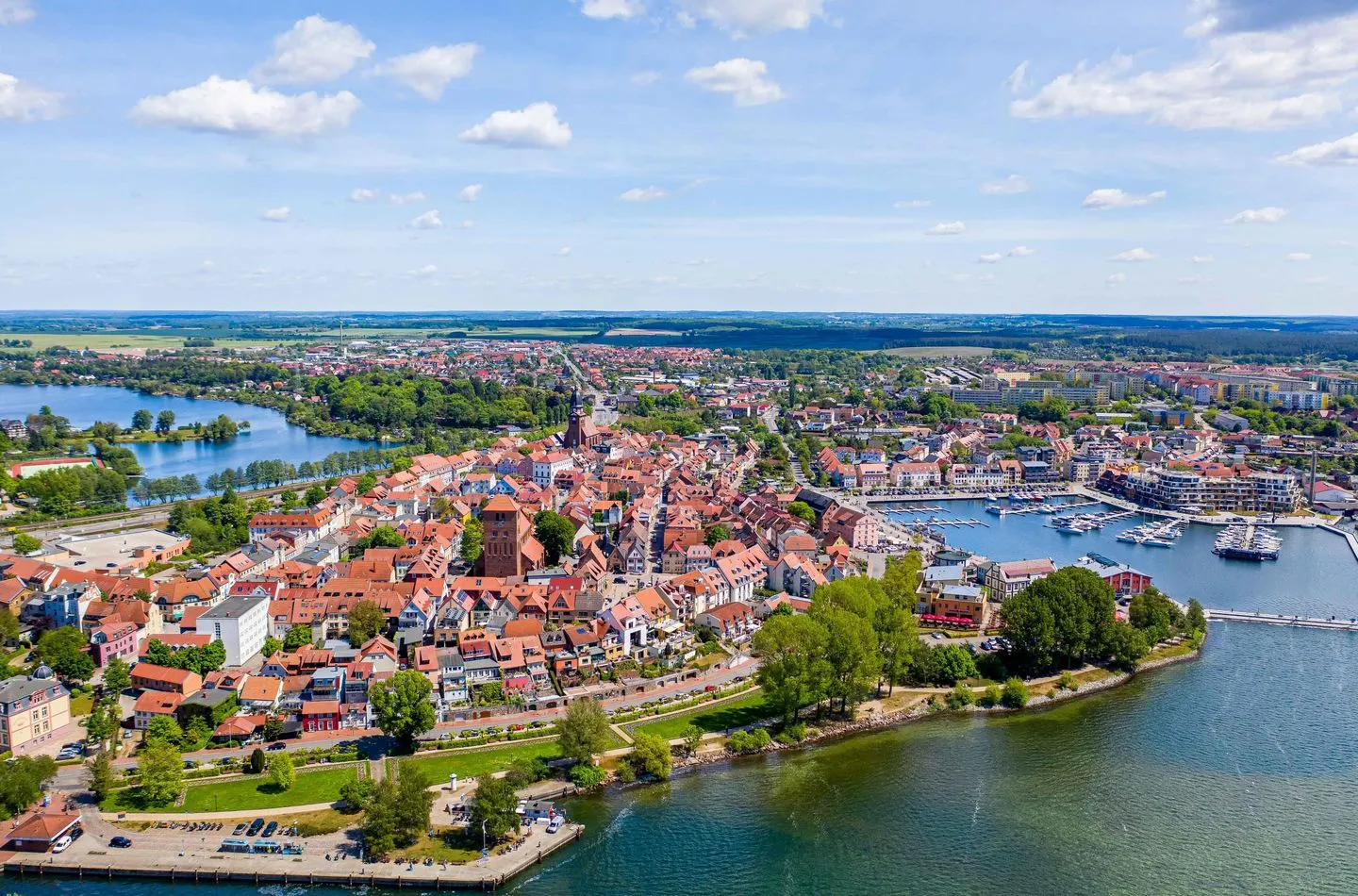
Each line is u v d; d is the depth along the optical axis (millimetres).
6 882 196875
